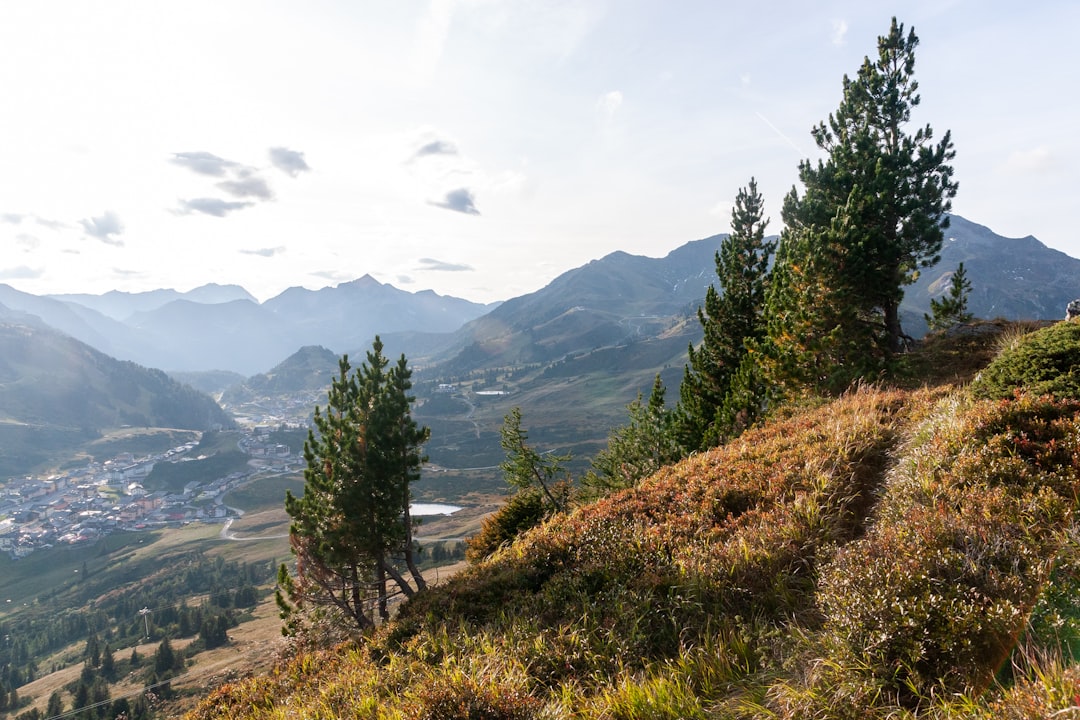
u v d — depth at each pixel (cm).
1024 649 433
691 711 547
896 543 598
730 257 3064
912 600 504
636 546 956
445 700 617
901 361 1970
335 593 2506
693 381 3117
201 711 1280
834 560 670
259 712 1074
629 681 609
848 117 2719
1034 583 498
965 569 532
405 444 2477
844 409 1440
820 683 517
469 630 909
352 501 2316
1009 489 677
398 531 2425
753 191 3020
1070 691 358
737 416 2381
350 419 2422
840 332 2050
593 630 757
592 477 3650
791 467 1084
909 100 2628
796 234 2695
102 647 14788
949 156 2473
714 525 963
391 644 996
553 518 1457
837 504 895
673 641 698
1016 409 845
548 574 1052
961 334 2369
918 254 2456
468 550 2800
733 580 771
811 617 650
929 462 833
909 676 466
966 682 439
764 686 562
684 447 2964
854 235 2084
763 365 2320
